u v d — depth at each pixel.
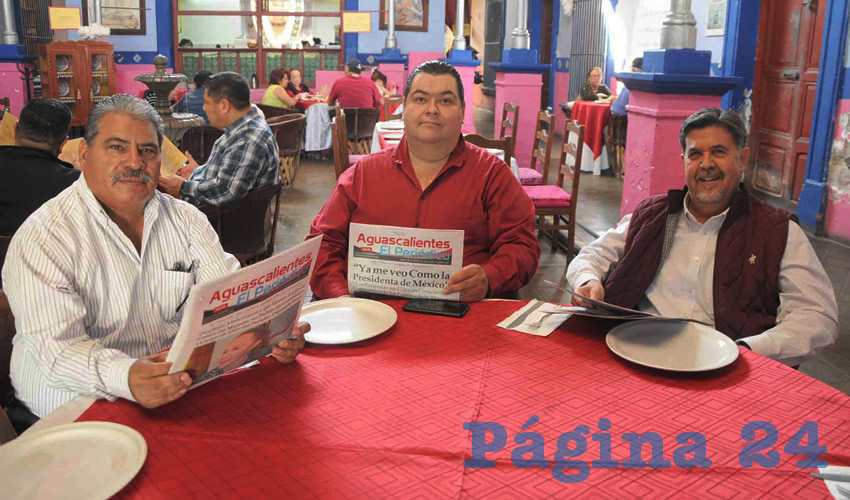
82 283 1.69
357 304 1.95
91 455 1.21
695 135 2.13
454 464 1.20
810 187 5.85
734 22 7.05
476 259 2.48
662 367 1.54
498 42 16.19
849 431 1.32
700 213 2.23
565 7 12.41
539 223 5.07
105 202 1.75
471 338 1.78
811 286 2.05
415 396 1.46
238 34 12.16
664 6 8.66
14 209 2.78
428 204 2.42
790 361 1.99
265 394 1.46
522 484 1.14
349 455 1.23
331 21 12.23
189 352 1.31
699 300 2.22
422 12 12.03
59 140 2.85
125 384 1.37
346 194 2.47
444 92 2.29
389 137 5.57
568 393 1.47
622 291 2.27
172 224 1.87
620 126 8.70
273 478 1.16
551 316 1.93
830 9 5.53
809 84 6.25
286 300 1.48
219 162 3.64
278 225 6.14
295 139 7.42
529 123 8.50
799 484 1.15
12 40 10.34
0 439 1.44
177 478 1.16
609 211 6.84
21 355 1.70
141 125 1.71
